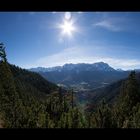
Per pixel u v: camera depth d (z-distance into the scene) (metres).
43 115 39.19
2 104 38.00
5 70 45.81
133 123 37.69
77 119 40.03
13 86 45.59
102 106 48.75
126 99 55.69
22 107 40.62
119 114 51.41
